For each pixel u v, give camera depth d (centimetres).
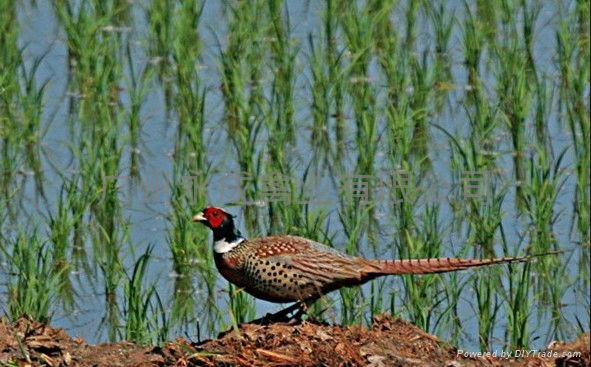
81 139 1719
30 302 1273
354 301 1380
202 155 1648
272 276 1205
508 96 1836
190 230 1465
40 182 1680
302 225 1441
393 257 1486
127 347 1166
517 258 1215
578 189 1595
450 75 1986
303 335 1157
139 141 1777
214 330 1364
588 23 2052
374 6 2094
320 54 1847
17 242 1380
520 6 2178
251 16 2017
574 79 1864
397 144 1672
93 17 2038
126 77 1897
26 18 2159
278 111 1784
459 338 1337
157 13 2036
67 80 1952
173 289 1438
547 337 1362
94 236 1546
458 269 1200
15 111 1831
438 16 2022
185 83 1834
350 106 1897
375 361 1127
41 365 1124
